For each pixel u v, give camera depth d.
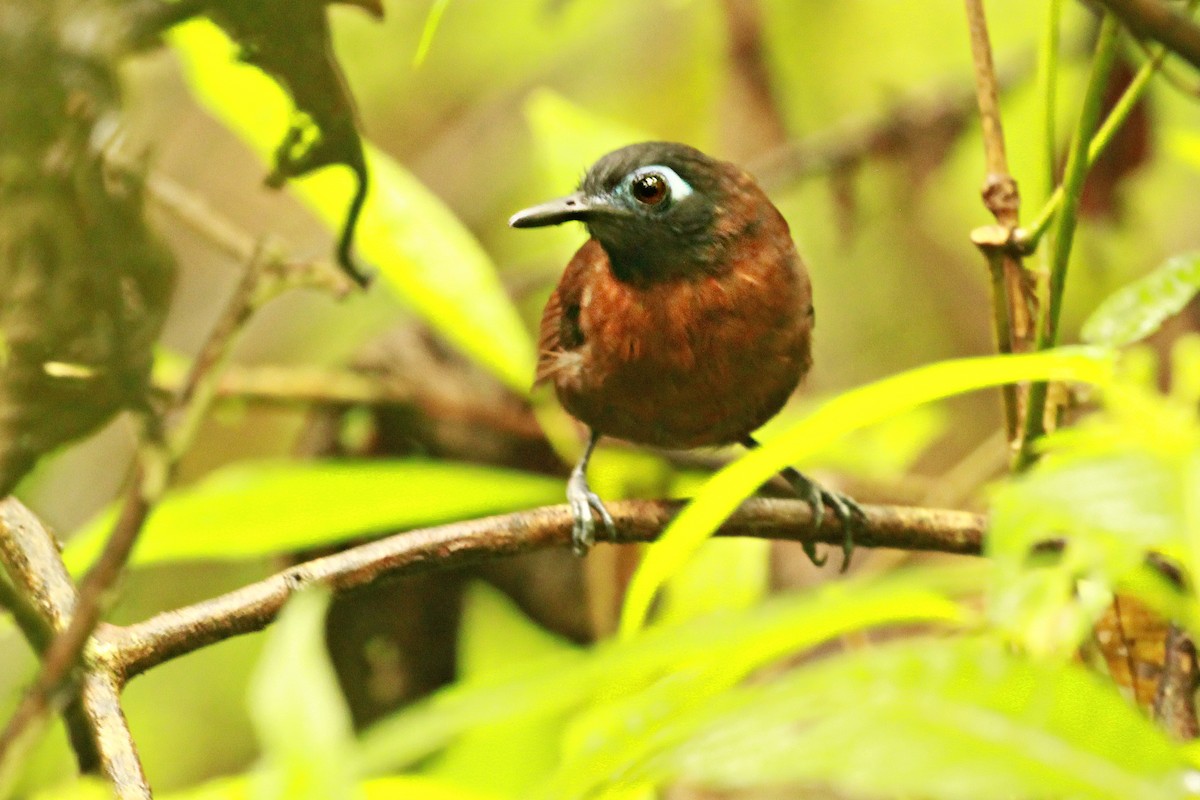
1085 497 2.55
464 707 2.87
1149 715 5.33
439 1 5.59
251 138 7.51
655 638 2.96
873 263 14.59
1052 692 2.52
